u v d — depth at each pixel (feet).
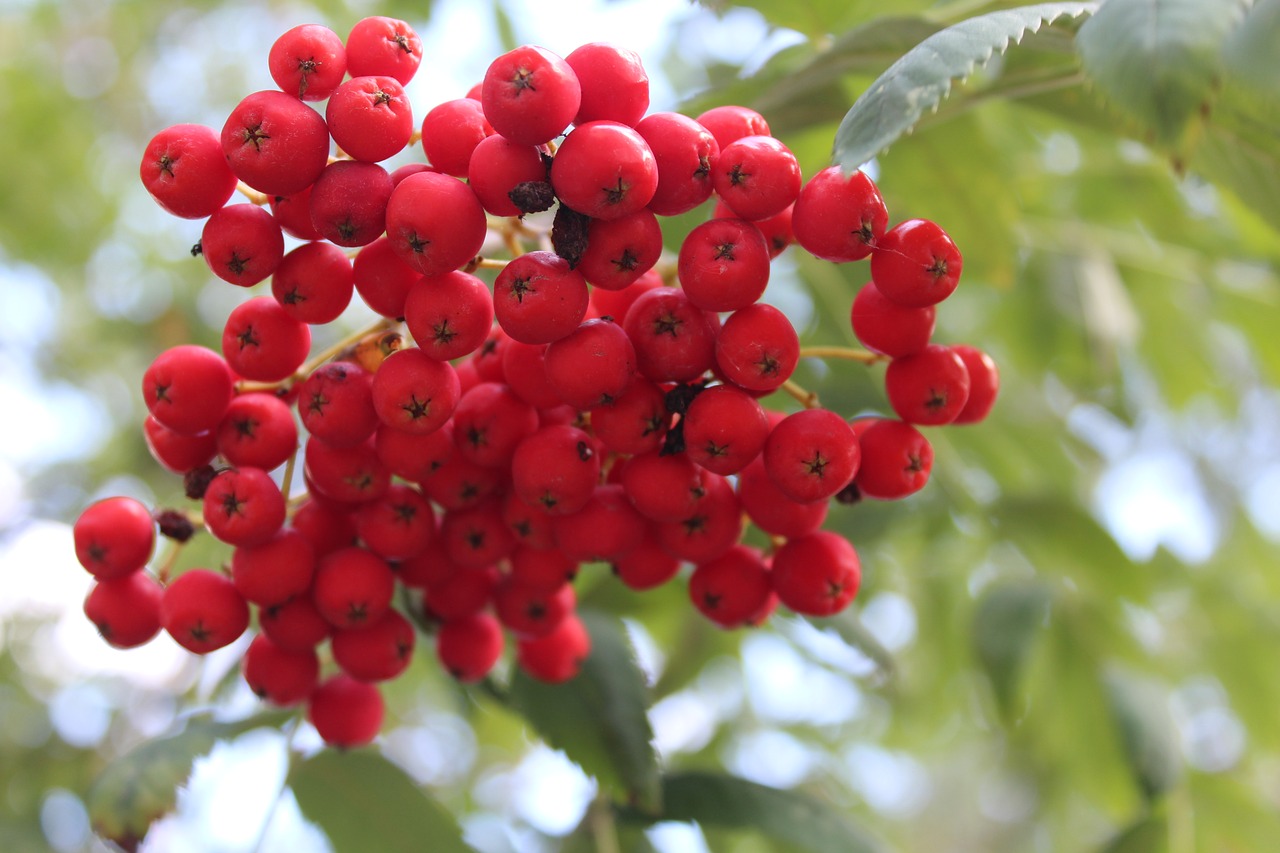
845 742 2.12
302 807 1.14
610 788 1.15
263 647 1.06
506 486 1.04
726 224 0.96
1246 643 1.57
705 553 1.03
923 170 1.22
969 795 3.51
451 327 0.96
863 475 1.02
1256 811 1.25
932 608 1.69
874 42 1.07
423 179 0.94
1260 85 0.91
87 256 2.27
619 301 1.01
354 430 0.99
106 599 1.04
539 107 0.93
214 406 1.00
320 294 0.98
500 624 1.13
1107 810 1.35
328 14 1.85
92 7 2.28
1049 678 1.37
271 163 0.94
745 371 0.97
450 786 2.01
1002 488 1.46
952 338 1.54
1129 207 1.52
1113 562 1.36
